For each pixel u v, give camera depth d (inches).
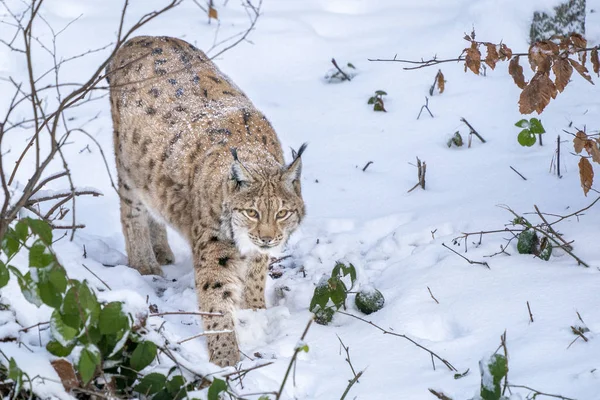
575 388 304.5
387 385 329.4
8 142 570.6
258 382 332.5
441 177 537.3
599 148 417.4
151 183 456.4
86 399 289.4
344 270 400.5
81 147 577.9
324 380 339.0
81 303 267.7
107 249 498.3
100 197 544.7
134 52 491.8
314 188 541.6
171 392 285.6
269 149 443.5
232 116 446.6
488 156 554.3
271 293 450.9
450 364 340.5
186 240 440.1
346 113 626.8
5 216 288.2
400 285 415.5
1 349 278.7
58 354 280.4
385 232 488.4
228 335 386.6
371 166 561.0
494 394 274.2
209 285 406.9
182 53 491.2
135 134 466.6
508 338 353.1
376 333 377.7
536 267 409.1
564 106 603.5
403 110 623.2
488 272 410.0
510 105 610.5
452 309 384.2
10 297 326.0
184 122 448.5
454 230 468.1
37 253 267.4
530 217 463.8
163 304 436.1
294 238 496.4
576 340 340.2
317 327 395.5
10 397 273.1
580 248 424.2
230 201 404.2
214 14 422.9
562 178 508.7
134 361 285.7
